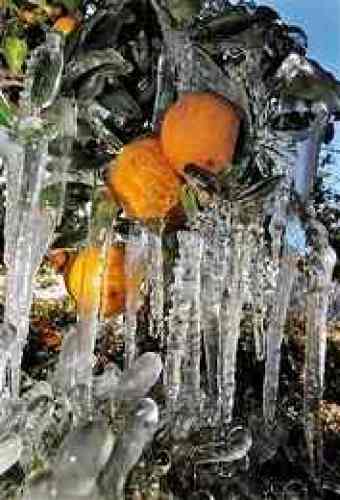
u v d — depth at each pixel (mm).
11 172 860
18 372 920
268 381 1057
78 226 996
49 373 1118
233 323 998
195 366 1013
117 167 836
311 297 1016
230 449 1062
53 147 852
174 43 845
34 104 821
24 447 927
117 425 981
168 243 964
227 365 1021
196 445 1059
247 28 845
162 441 1062
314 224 912
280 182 837
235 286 968
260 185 836
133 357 1037
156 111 852
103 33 850
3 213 1015
